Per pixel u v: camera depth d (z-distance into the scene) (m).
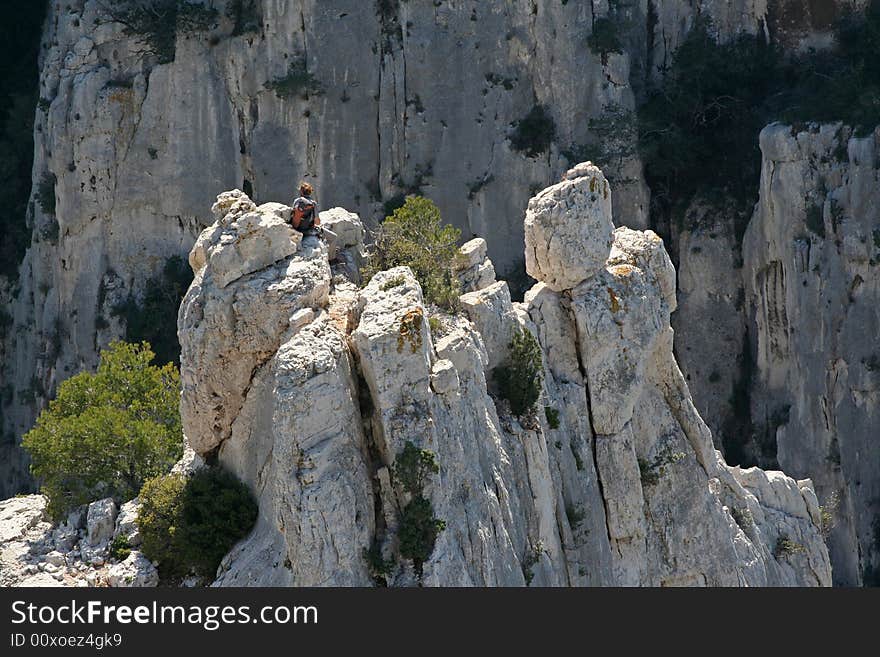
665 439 75.62
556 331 72.06
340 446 58.56
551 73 139.88
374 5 142.50
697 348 139.00
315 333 59.91
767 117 139.75
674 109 140.25
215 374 63.41
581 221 71.88
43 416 74.50
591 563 70.00
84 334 144.75
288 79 141.75
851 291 130.62
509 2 140.88
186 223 145.00
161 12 146.38
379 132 142.12
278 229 62.81
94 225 146.00
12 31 161.88
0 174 158.75
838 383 130.75
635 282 73.12
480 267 71.25
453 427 60.38
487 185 139.50
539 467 66.44
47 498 70.50
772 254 134.75
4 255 156.75
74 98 146.00
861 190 130.38
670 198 141.25
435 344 62.56
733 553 76.56
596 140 139.00
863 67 138.12
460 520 59.69
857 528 128.12
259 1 144.25
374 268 68.00
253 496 64.00
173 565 65.12
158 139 145.12
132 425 71.44
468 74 141.12
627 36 142.88
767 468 134.12
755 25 143.50
